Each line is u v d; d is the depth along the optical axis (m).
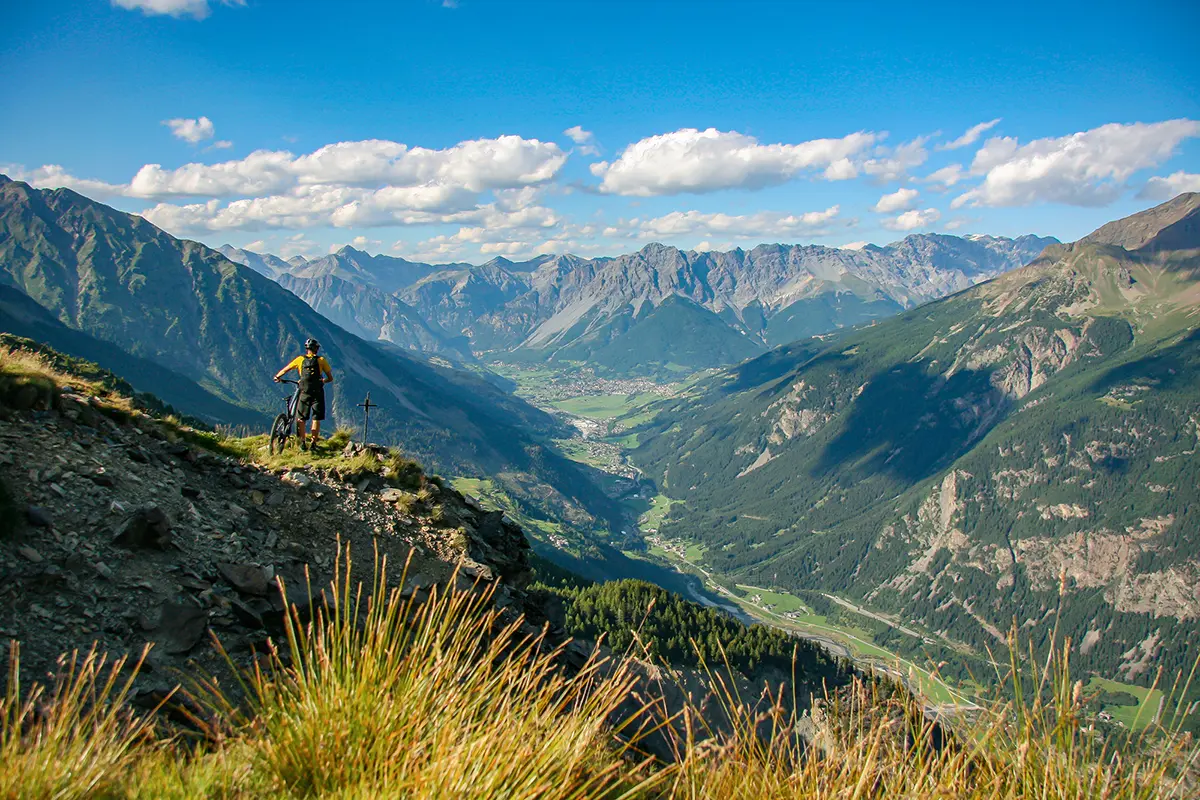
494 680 4.94
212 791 4.12
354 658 4.87
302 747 4.30
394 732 4.40
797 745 4.37
